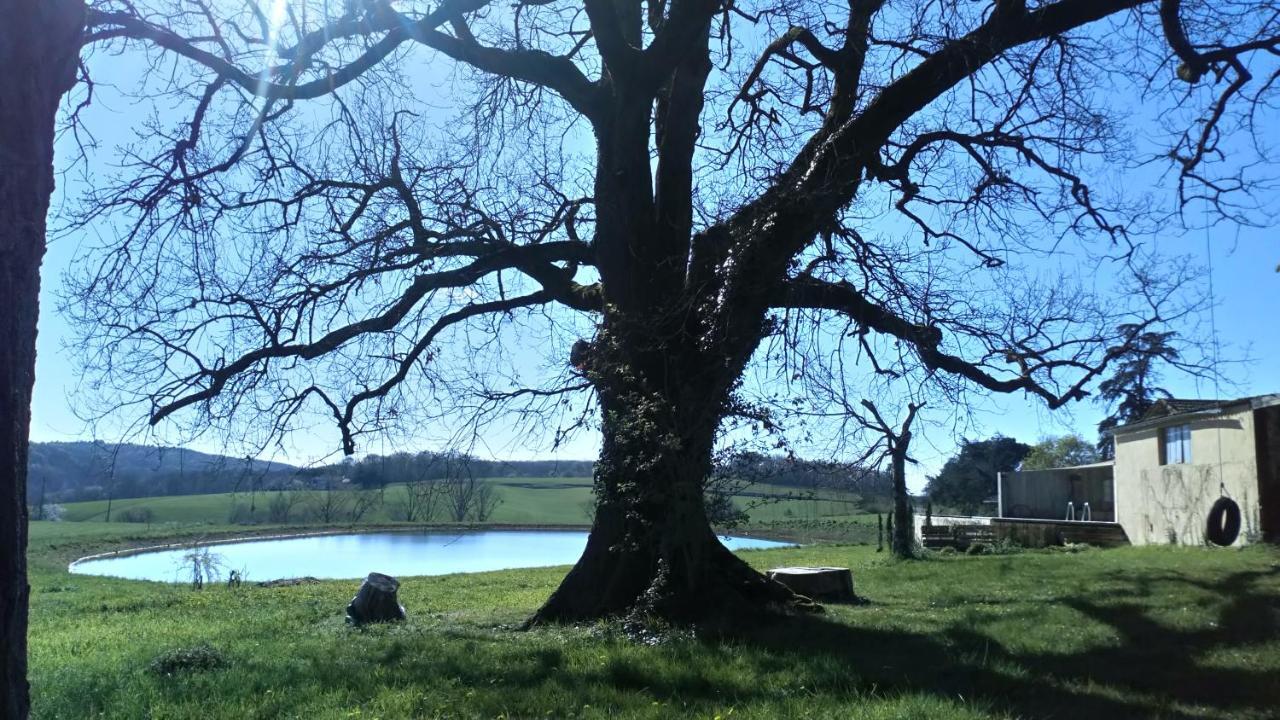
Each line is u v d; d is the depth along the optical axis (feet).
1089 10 40.11
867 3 42.11
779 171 37.45
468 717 22.13
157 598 70.13
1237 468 81.41
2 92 13.46
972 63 39.70
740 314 36.04
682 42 38.50
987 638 32.12
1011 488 149.89
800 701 22.33
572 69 42.42
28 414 13.62
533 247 44.55
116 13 30.63
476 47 40.96
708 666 27.35
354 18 37.14
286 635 41.22
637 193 41.78
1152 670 26.25
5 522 13.06
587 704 22.97
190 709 23.90
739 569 40.78
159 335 39.01
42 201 14.06
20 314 13.43
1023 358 40.78
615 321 39.06
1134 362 40.75
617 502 39.24
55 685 27.94
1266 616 35.32
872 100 39.68
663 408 36.35
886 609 43.11
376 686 25.96
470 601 63.31
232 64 36.22
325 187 43.50
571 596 40.34
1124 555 79.00
